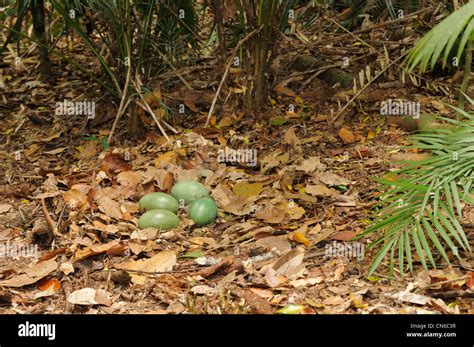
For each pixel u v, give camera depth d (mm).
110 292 2443
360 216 2857
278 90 3934
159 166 3277
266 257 2598
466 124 2576
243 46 3803
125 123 3742
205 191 2988
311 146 3455
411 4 4211
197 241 2730
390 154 3316
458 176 2459
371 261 2525
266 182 3143
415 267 2475
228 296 2318
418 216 2391
